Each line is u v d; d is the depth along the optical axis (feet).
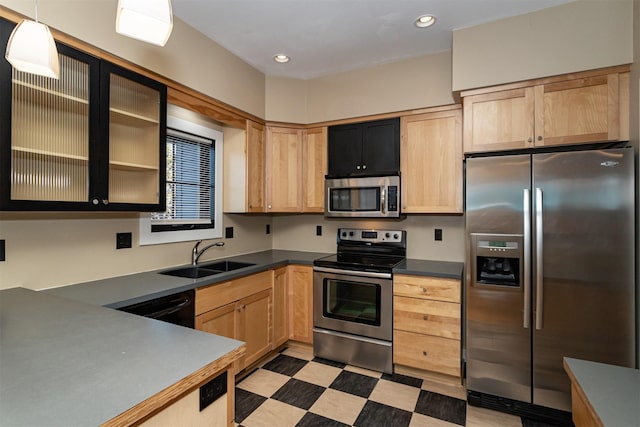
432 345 7.80
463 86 7.35
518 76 6.88
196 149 9.03
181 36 7.10
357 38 7.94
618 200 5.98
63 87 5.11
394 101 9.23
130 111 6.14
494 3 6.52
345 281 8.84
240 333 7.70
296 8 6.67
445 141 8.68
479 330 6.98
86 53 5.37
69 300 4.86
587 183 6.17
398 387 7.67
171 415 2.61
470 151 7.38
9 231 5.35
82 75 5.36
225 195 9.80
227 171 9.75
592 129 6.44
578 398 2.97
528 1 6.46
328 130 10.27
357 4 6.55
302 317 9.55
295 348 9.84
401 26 7.36
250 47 8.37
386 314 8.29
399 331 8.14
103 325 3.80
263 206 10.07
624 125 6.27
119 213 7.00
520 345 6.66
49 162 5.01
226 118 8.70
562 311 6.32
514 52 6.92
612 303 6.02
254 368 8.54
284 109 10.23
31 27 3.44
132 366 2.78
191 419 2.78
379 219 10.52
